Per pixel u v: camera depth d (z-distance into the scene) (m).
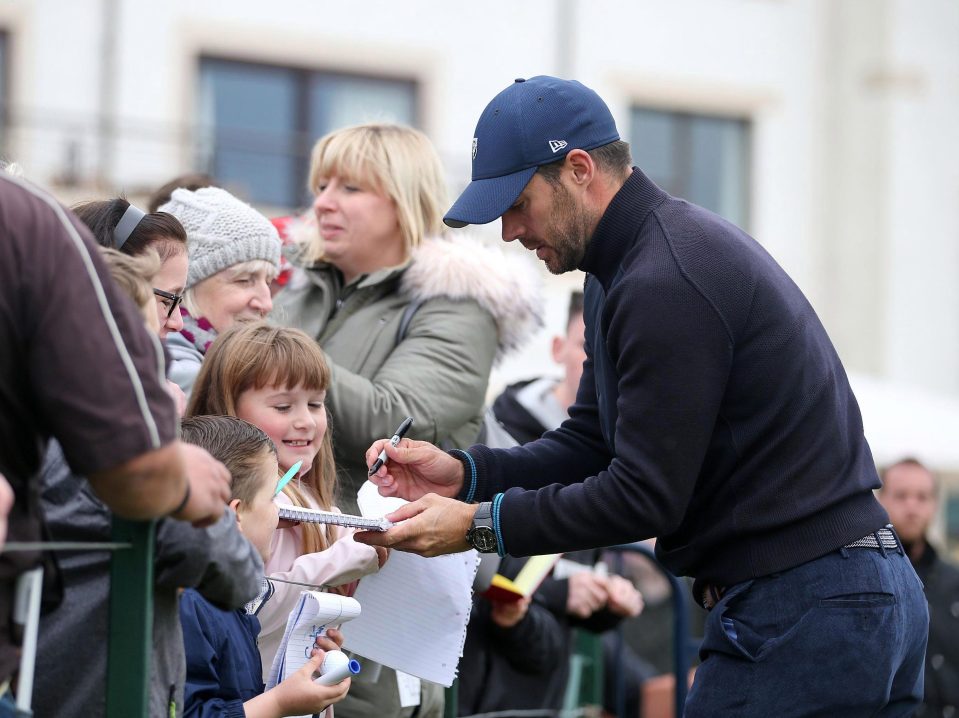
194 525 5.81
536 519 7.39
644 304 7.21
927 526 15.23
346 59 35.28
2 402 5.16
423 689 9.47
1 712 5.29
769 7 39.72
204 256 9.09
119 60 32.91
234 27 34.16
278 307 10.11
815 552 7.36
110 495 5.26
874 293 40.38
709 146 39.34
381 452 8.09
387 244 9.95
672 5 38.69
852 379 29.86
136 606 5.84
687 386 7.15
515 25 36.91
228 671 6.98
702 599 7.91
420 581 8.18
